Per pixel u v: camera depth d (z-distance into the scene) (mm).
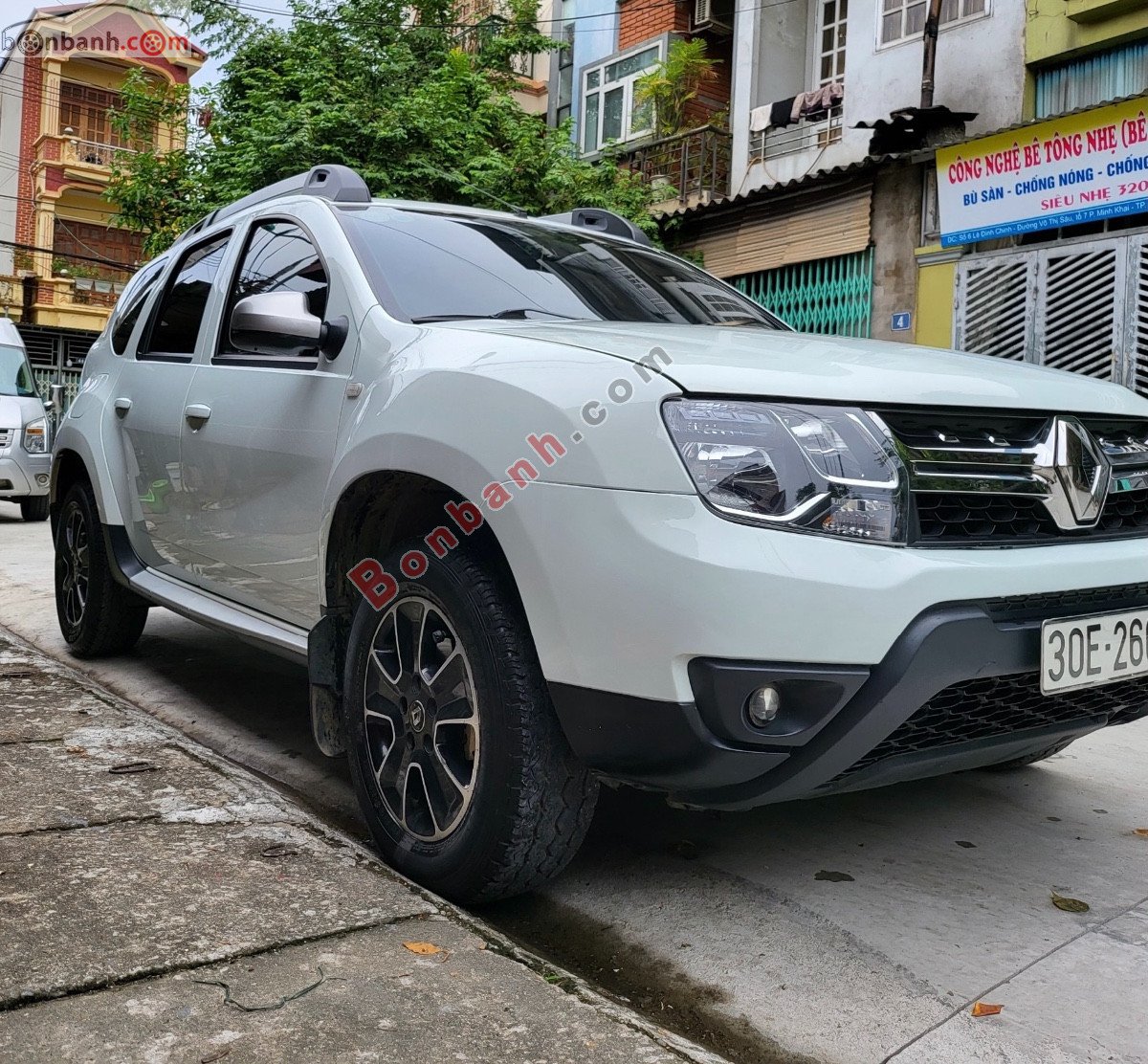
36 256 27781
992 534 2182
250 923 1987
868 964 2174
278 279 3205
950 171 8812
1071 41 8805
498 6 16234
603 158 12898
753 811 3051
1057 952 2244
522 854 2201
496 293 2865
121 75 28391
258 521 2986
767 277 10820
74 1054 1556
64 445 4375
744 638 1882
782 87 12828
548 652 2072
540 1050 1661
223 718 3820
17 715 3260
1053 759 3658
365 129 10883
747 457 1955
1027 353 8570
